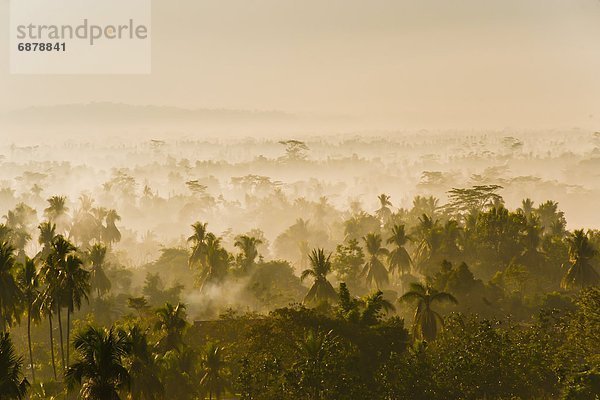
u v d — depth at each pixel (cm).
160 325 14612
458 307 18238
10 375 11144
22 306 15625
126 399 12694
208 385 13300
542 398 13300
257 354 13862
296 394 12275
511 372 13112
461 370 12938
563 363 13238
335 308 16200
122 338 10869
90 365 10481
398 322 15100
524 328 16962
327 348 12800
